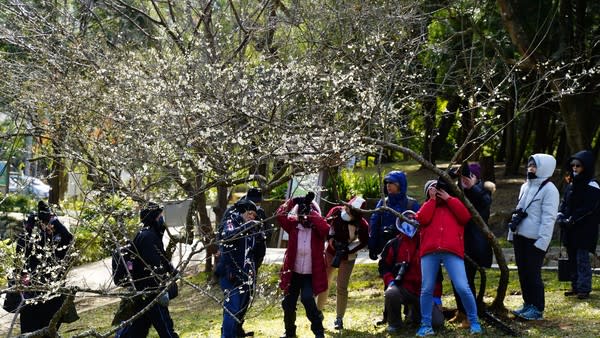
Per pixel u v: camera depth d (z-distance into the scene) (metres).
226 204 12.02
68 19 10.65
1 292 5.50
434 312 7.61
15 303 7.38
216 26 10.73
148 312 7.32
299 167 8.09
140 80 8.44
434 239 7.21
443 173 7.12
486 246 7.72
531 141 29.95
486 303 8.38
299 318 9.38
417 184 24.23
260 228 7.58
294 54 11.32
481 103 8.27
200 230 7.13
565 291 9.20
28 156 10.21
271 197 17.06
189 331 9.30
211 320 9.98
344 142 7.21
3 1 10.48
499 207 18.75
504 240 14.58
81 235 11.12
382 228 8.01
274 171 9.55
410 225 7.72
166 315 7.39
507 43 14.77
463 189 7.72
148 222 7.20
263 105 7.85
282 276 7.98
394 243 7.89
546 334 7.14
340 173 17.27
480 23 15.24
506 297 9.19
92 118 8.48
